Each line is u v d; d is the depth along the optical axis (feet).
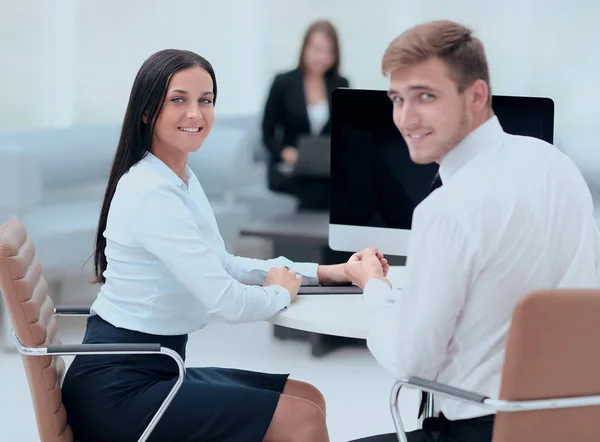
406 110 6.51
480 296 6.32
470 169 6.45
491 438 6.48
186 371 8.75
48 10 22.35
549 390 6.10
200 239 8.00
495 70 24.99
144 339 8.14
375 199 9.50
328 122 21.54
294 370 15.47
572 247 6.48
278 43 26.68
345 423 12.96
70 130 20.39
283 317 8.07
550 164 6.59
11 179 16.78
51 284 19.20
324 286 9.21
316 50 21.25
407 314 6.37
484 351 6.43
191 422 7.81
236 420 7.79
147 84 8.27
